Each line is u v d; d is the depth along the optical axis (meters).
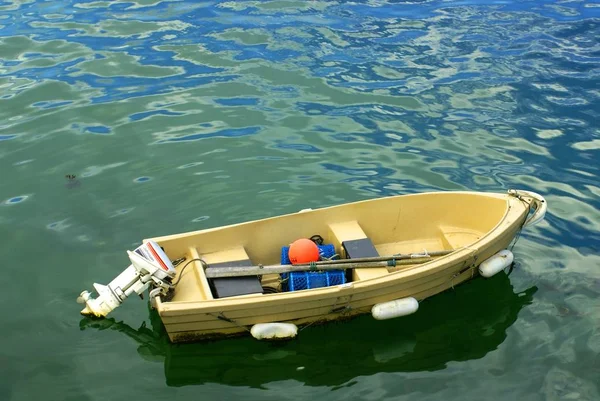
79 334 7.66
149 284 7.44
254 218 9.49
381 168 10.62
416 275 7.55
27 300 8.12
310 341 7.64
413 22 15.79
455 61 13.93
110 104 12.43
